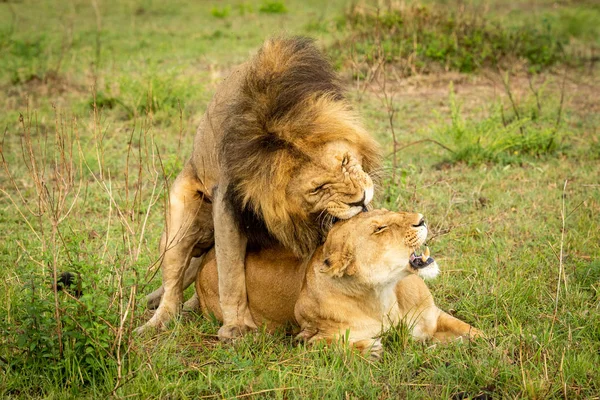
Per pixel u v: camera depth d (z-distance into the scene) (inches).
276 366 311.9
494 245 435.8
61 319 306.7
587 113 713.6
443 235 451.8
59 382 302.8
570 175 550.3
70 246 343.9
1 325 319.9
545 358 292.2
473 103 763.4
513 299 359.3
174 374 309.0
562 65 899.4
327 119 301.0
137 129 685.9
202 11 1395.2
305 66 316.5
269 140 300.4
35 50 979.3
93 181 577.0
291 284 345.4
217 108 354.6
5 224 496.1
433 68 875.4
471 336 323.3
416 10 957.8
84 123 687.1
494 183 544.4
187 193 379.2
